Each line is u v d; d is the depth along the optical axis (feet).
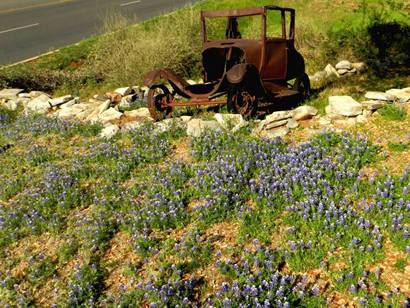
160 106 32.42
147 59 44.91
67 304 17.13
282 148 26.09
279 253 18.20
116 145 29.48
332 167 23.04
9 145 32.60
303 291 16.33
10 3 88.17
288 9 31.50
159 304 16.43
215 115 29.84
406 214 19.26
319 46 46.44
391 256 17.66
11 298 18.31
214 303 16.53
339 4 54.49
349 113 29.07
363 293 15.99
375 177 22.30
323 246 18.45
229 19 32.50
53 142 32.42
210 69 32.50
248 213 20.71
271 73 30.86
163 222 21.06
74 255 20.24
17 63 50.60
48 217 22.80
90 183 25.82
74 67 50.55
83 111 37.91
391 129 27.17
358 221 19.04
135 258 19.57
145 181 24.52
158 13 67.10
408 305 15.31
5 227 22.45
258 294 16.42
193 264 18.44
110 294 17.74
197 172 24.25
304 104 33.22
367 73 39.96
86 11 75.66
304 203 20.52
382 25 48.32
